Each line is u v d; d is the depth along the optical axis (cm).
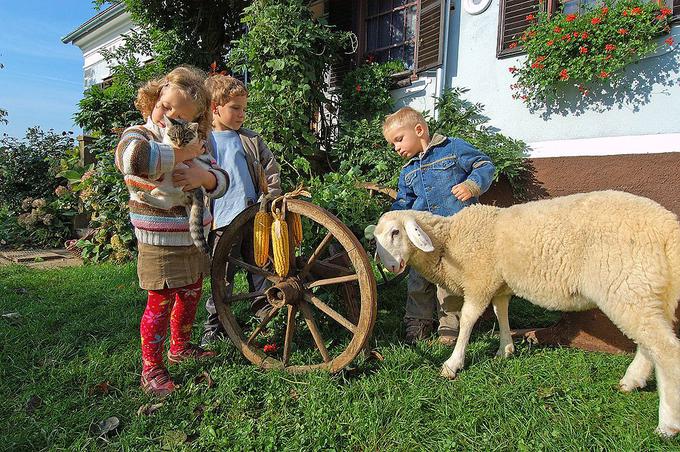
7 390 257
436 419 227
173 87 226
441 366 284
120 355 296
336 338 316
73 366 282
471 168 319
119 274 524
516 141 468
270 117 561
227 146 312
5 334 326
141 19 864
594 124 430
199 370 275
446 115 515
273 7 579
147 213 239
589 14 405
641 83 400
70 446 211
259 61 586
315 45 629
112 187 644
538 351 304
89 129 805
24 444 212
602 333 302
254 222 273
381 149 551
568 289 247
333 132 657
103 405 243
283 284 268
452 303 316
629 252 223
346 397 241
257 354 283
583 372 267
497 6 497
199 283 277
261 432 217
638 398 242
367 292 252
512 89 482
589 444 206
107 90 841
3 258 700
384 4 658
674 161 351
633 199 236
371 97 608
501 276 272
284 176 548
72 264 646
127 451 207
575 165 412
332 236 273
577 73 411
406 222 271
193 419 230
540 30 434
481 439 212
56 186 995
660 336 213
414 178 335
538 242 249
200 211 240
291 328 279
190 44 839
